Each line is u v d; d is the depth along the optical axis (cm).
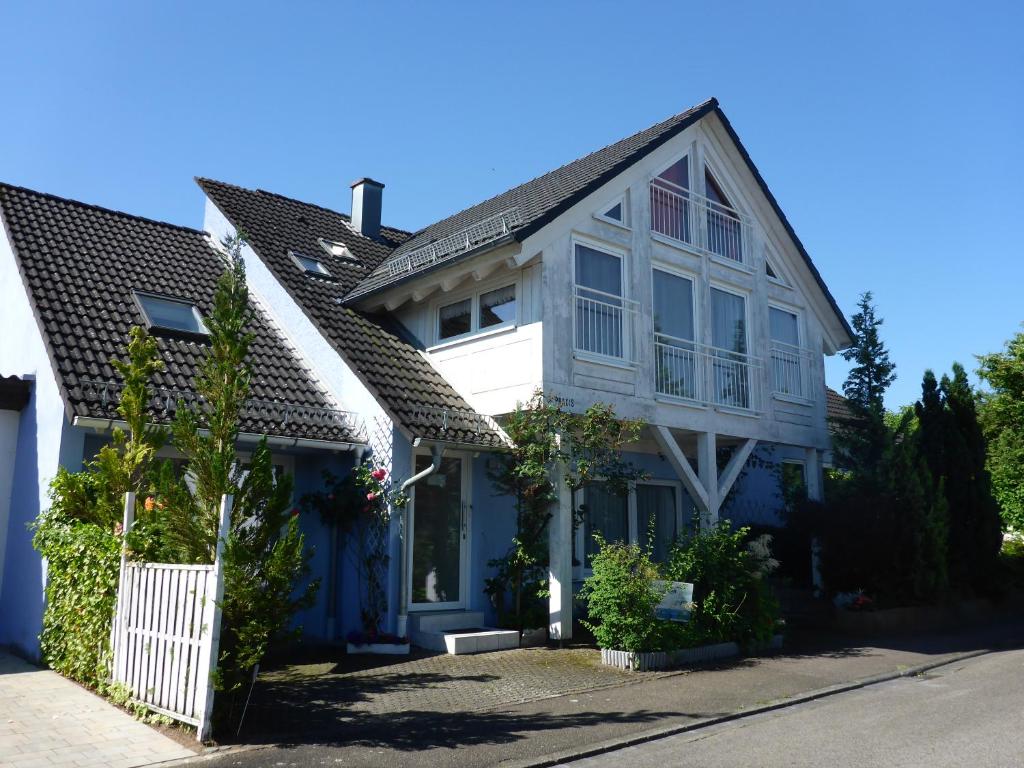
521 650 1115
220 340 767
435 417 1177
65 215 1430
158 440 916
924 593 1477
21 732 674
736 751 668
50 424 1004
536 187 1597
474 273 1252
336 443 1155
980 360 2208
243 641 675
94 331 1112
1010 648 1223
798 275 1716
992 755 645
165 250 1488
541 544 1196
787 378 1638
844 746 679
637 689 895
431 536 1222
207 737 651
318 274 1507
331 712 765
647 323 1365
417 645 1129
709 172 1585
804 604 1565
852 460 1691
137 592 762
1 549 1074
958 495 1628
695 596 1132
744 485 1812
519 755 640
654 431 1349
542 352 1192
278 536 752
